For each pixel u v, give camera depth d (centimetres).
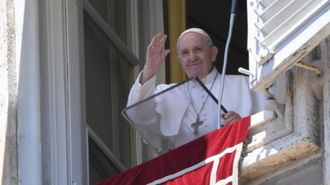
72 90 1744
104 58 1906
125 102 1936
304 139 1379
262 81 1362
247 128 1454
